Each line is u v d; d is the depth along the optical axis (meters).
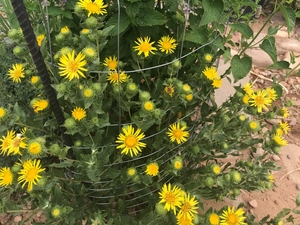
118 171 0.35
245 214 0.47
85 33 0.32
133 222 0.37
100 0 0.32
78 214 0.38
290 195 0.51
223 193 0.39
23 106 0.47
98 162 0.33
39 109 0.34
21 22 0.26
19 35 0.34
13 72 0.36
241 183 0.39
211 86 0.40
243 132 0.40
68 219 0.34
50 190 0.33
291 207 0.50
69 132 0.32
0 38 0.50
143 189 0.39
